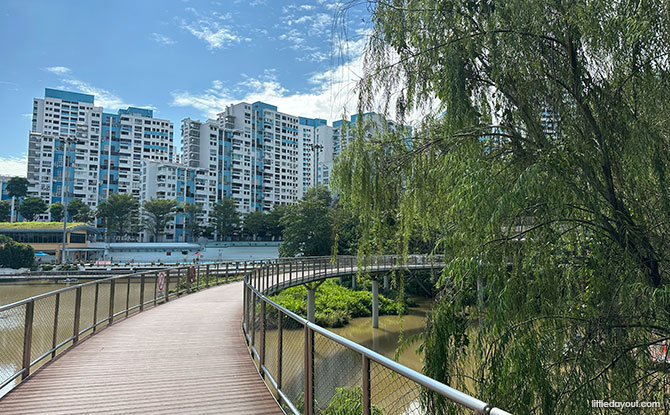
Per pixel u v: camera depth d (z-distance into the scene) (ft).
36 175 303.07
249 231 300.61
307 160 411.34
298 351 11.73
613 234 12.48
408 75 16.10
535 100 13.92
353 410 7.70
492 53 13.96
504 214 12.09
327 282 121.80
